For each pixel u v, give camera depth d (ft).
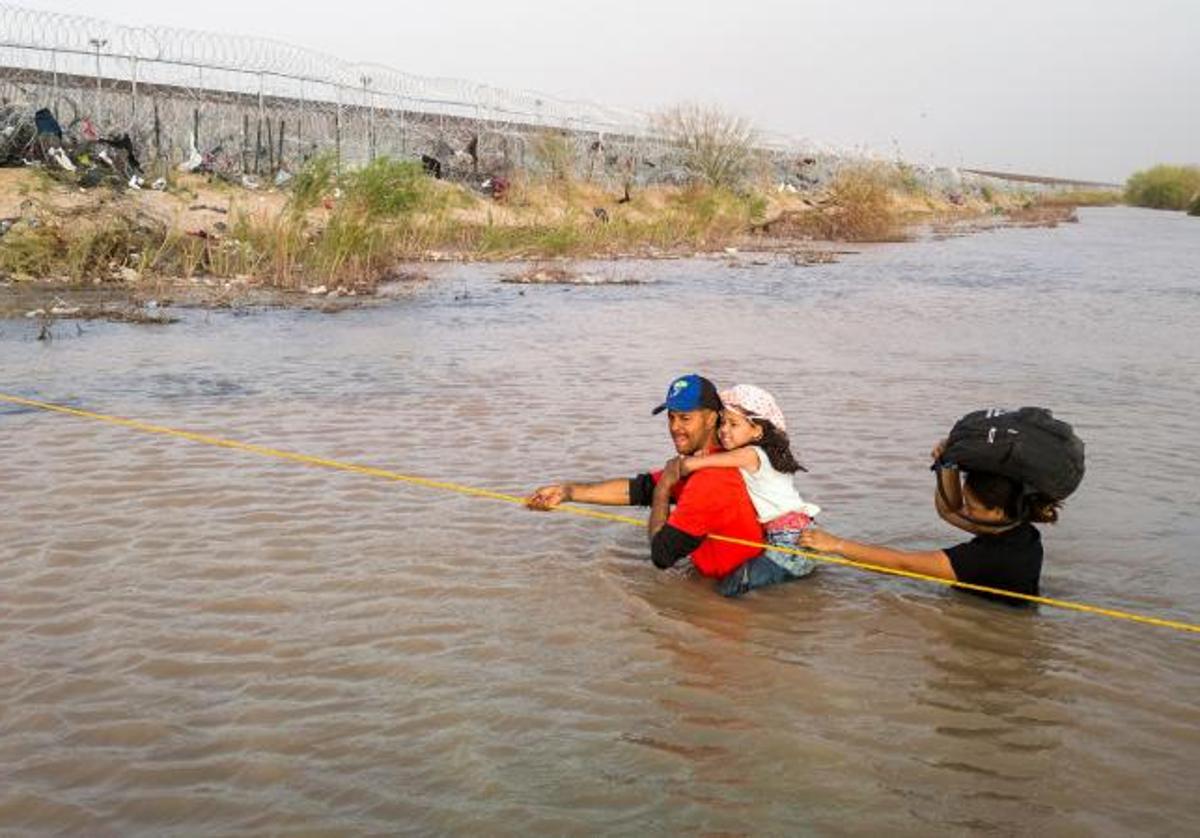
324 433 27.89
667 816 11.09
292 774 11.82
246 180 92.07
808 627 16.34
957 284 75.92
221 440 26.84
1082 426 30.40
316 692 13.73
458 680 14.12
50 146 75.72
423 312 54.75
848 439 28.30
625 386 35.17
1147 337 49.34
